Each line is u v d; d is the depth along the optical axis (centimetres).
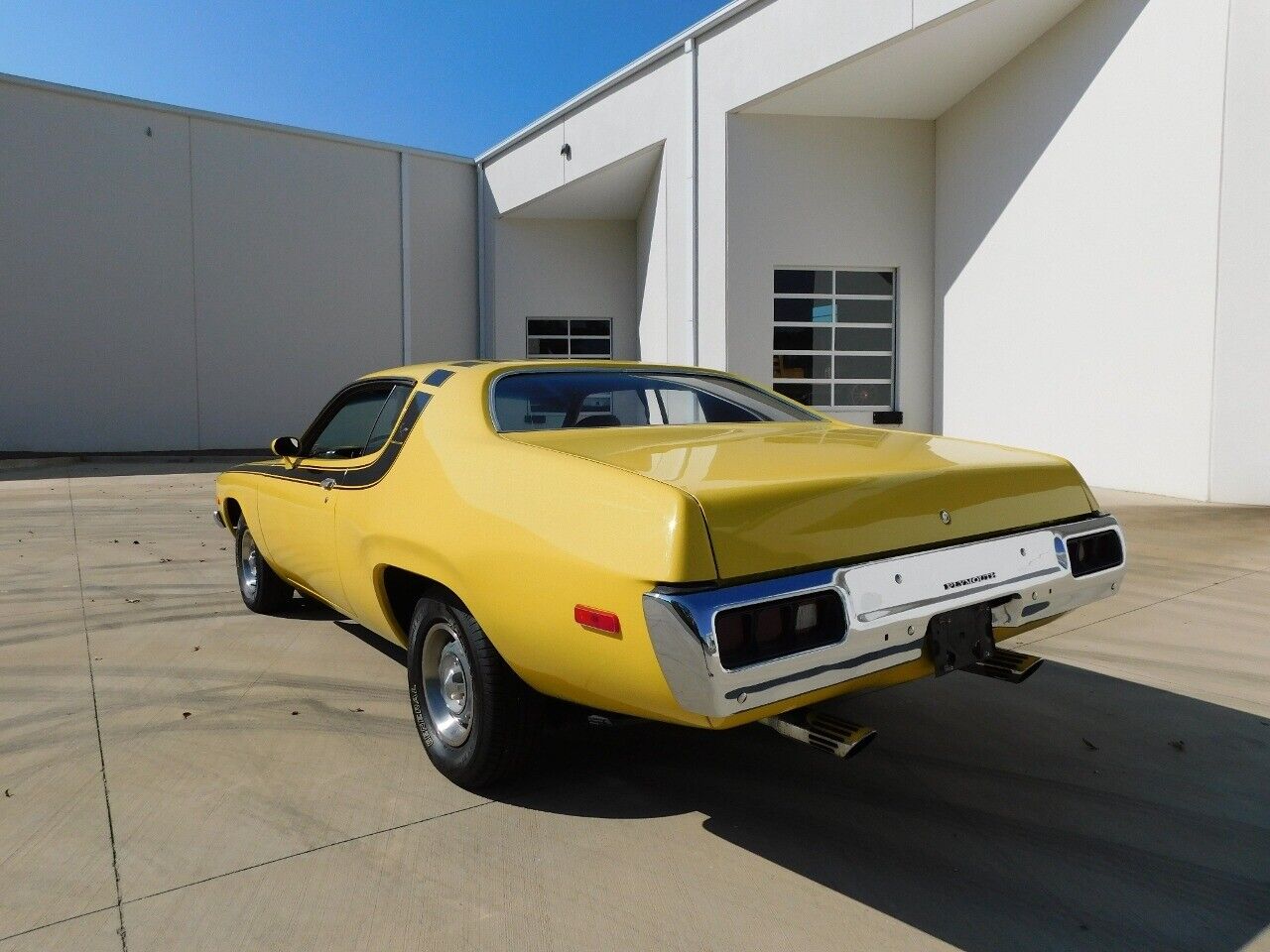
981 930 220
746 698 209
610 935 218
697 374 396
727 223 1283
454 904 230
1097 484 1019
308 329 1820
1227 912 228
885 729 351
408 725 352
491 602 259
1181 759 321
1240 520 784
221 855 253
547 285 1886
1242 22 827
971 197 1229
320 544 376
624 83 1480
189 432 1738
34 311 1606
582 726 354
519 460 271
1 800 286
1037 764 318
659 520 217
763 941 215
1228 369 859
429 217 1916
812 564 225
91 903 229
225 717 358
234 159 1744
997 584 254
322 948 212
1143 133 937
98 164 1639
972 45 1091
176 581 612
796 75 1173
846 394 1331
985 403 1209
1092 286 1014
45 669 418
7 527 856
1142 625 484
